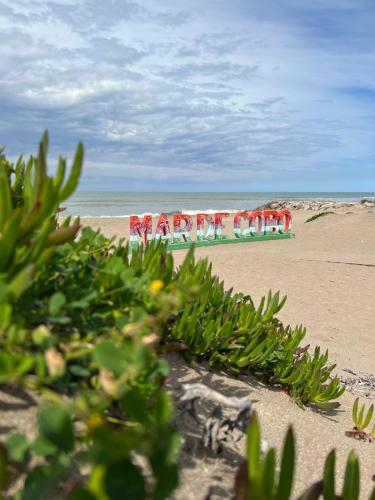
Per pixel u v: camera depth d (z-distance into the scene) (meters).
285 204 36.88
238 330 3.33
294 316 7.67
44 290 1.80
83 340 1.63
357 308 8.38
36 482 1.19
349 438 3.13
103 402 1.22
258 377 3.49
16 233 1.49
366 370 5.24
